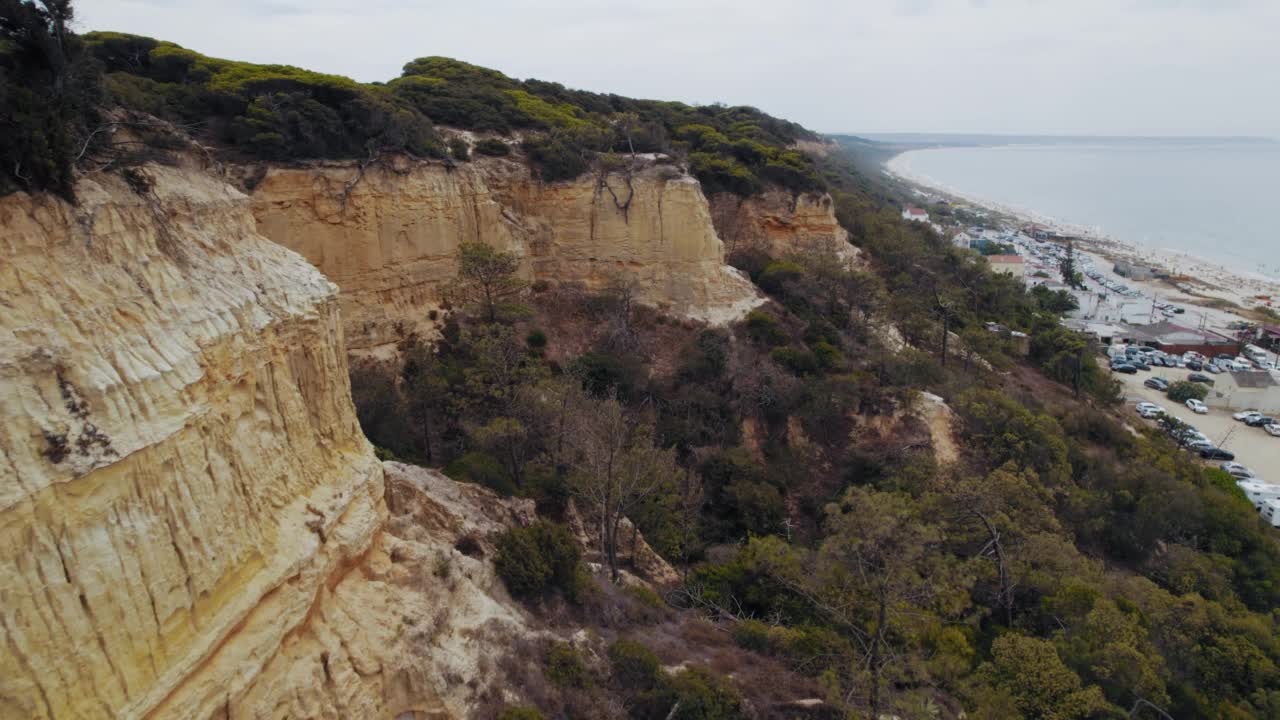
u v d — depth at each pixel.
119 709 9.53
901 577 22.45
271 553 12.98
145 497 10.42
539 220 45.84
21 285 10.08
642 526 31.03
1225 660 26.52
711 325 45.75
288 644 12.89
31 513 8.98
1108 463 42.12
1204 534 38.66
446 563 17.77
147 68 35.97
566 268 46.06
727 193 56.25
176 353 11.67
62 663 9.05
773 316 47.50
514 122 49.53
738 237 56.44
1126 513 39.03
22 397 9.34
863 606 23.77
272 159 32.72
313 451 15.40
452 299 39.28
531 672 17.61
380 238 36.12
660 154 51.81
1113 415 58.62
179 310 12.30
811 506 36.28
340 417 16.80
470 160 42.91
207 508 11.51
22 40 12.10
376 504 17.06
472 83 54.91
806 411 39.66
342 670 13.64
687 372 40.88
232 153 32.19
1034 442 39.69
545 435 32.44
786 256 56.44
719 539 33.25
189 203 14.21
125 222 12.17
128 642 9.84
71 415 9.73
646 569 29.11
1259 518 41.12
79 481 9.52
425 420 32.22
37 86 12.08
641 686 19.41
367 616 14.89
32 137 10.53
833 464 38.75
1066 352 61.09
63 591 9.19
